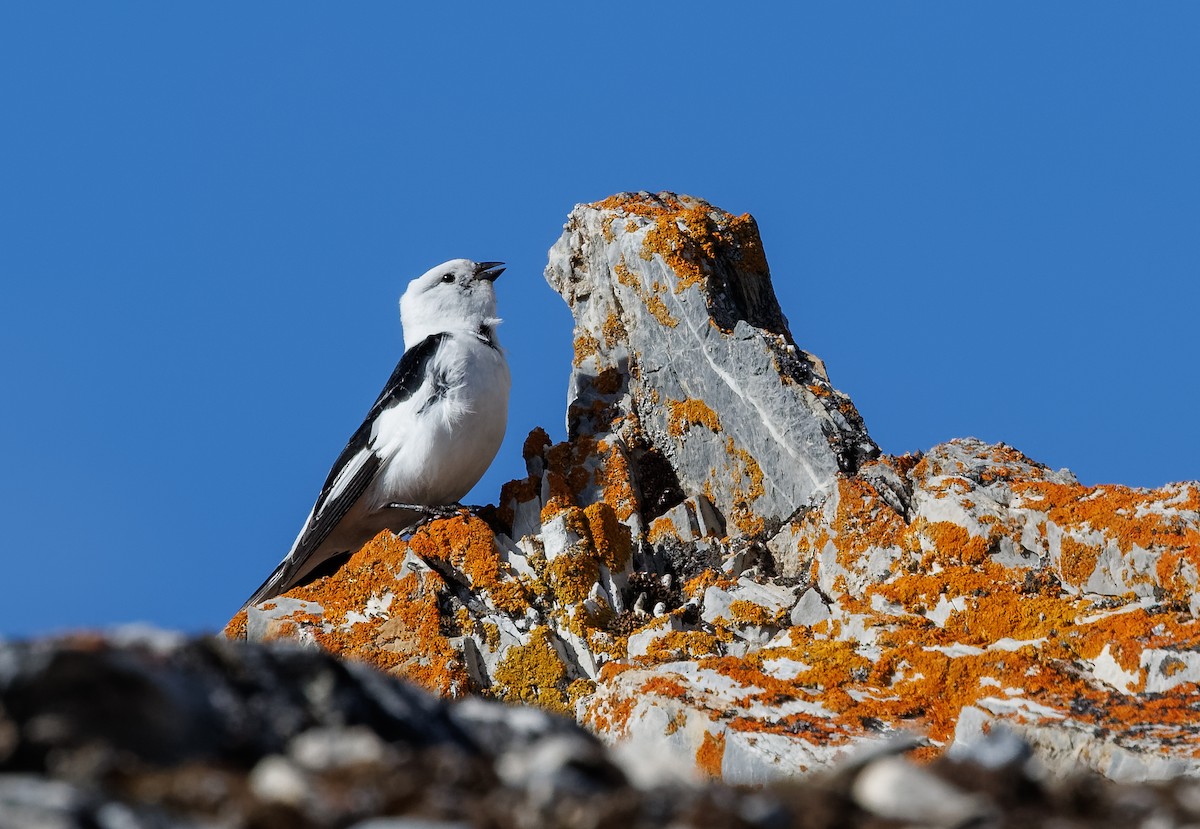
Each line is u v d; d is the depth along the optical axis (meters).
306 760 5.66
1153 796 6.02
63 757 5.17
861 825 5.57
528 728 6.76
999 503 14.56
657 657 13.78
